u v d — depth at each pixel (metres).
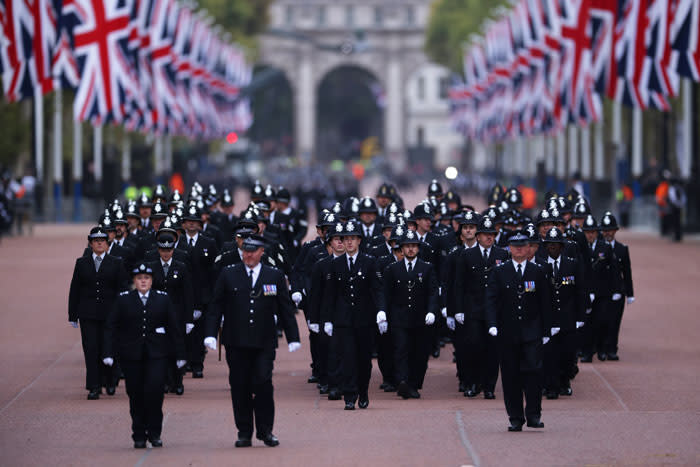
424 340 74.69
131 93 194.50
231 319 59.31
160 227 74.69
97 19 191.50
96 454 58.06
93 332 73.25
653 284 138.88
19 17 182.50
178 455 57.56
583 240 84.56
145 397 59.41
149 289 60.50
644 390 76.31
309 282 83.56
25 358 90.44
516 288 63.69
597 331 89.25
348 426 64.75
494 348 74.00
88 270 73.19
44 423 65.94
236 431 63.59
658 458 56.53
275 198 108.75
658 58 176.38
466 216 77.19
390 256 78.31
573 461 55.84
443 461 55.84
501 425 64.88
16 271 154.75
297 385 79.62
